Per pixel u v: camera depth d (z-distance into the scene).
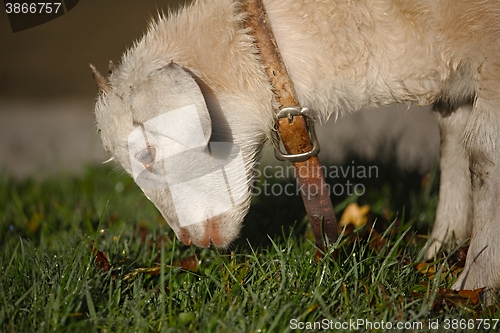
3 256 3.98
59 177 6.73
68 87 10.79
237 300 3.39
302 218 4.95
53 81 10.84
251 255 3.99
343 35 3.62
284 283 3.41
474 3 3.46
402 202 5.28
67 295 3.28
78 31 11.16
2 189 6.29
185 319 3.13
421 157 6.37
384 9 3.58
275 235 4.64
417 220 4.95
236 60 3.62
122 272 3.71
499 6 3.44
